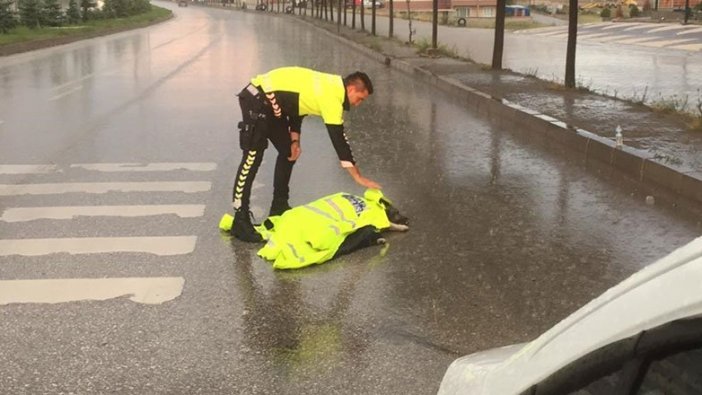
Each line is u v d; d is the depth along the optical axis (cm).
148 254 566
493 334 434
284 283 511
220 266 542
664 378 122
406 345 420
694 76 1723
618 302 133
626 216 668
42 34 3353
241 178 588
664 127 990
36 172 832
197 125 1149
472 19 5516
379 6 7419
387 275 527
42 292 492
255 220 647
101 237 605
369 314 461
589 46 2842
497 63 1861
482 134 1087
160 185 773
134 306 471
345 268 540
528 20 5369
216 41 3503
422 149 979
